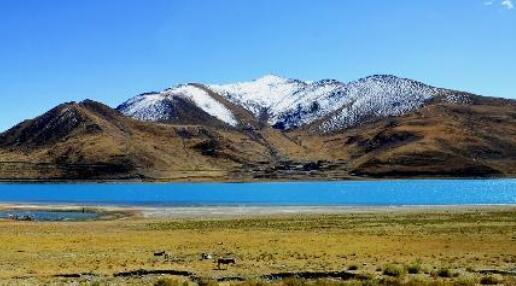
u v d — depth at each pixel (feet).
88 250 163.94
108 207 428.15
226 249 163.43
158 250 162.81
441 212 322.55
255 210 371.35
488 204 420.36
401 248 161.38
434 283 100.07
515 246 163.43
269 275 114.93
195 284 106.22
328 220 276.62
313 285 101.76
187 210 379.96
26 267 128.57
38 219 318.65
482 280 103.91
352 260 136.46
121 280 111.14
